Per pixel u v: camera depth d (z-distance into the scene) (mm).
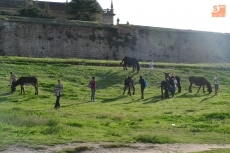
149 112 28641
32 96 34469
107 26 62656
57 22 59000
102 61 52906
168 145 17672
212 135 20328
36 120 21156
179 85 40438
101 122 23500
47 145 16438
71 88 38562
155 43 65875
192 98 36750
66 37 59375
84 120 24047
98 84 41344
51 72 43906
